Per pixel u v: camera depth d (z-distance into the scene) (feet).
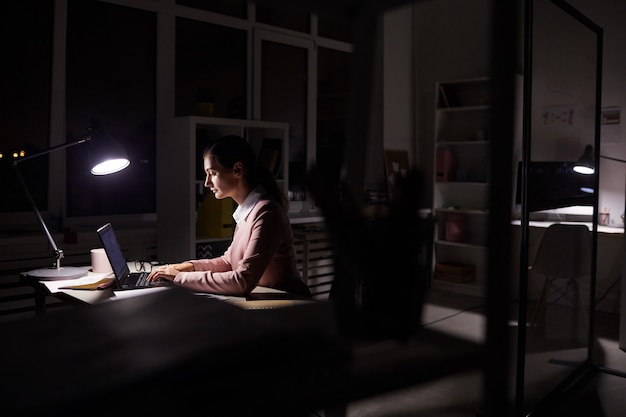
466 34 18.44
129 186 13.98
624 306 12.67
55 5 12.37
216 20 15.21
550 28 16.67
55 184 12.66
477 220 18.33
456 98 18.98
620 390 10.36
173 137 12.78
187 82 14.96
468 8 18.35
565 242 13.46
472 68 18.43
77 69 12.94
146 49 14.10
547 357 12.01
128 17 13.73
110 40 13.43
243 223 7.35
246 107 16.15
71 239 11.75
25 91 12.14
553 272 13.60
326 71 17.97
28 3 12.05
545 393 9.96
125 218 13.91
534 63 17.02
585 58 16.12
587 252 13.44
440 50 19.01
